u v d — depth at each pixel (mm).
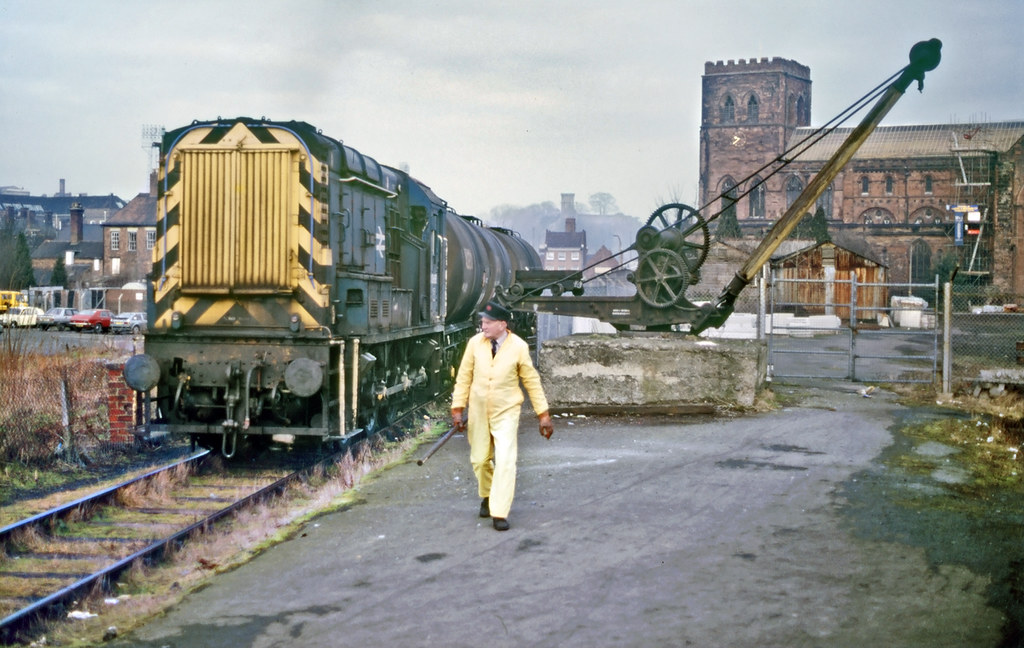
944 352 16688
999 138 90312
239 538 7645
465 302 18625
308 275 11133
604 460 10445
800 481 9359
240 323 11227
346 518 8086
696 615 5648
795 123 98438
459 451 11367
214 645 5305
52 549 7785
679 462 10320
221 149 11258
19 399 12312
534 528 7633
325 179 11219
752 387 14258
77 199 152000
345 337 11406
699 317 15523
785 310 46094
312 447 12656
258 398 11016
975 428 12742
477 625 5523
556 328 35844
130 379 10711
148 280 11422
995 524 7750
